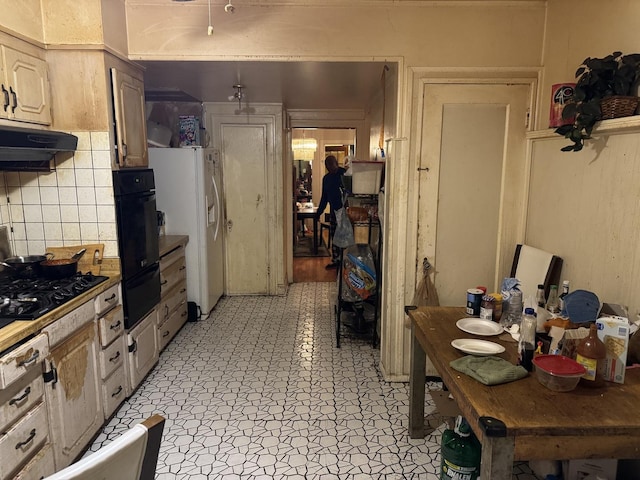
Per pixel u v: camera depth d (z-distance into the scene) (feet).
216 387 9.52
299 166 33.73
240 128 15.60
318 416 8.41
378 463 7.05
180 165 12.98
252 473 6.82
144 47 8.57
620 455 4.30
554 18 8.16
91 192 8.16
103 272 8.37
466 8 8.47
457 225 9.17
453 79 8.65
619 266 6.20
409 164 8.95
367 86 12.16
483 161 8.96
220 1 8.40
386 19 8.51
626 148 6.04
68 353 6.62
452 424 7.16
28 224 8.31
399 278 9.37
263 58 8.62
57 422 6.33
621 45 6.36
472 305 7.20
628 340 5.09
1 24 6.46
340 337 12.32
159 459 7.13
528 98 8.74
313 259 23.65
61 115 7.95
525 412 4.35
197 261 13.46
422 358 7.40
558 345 5.59
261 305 15.37
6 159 6.79
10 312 5.87
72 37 7.66
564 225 7.56
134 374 9.09
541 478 6.66
